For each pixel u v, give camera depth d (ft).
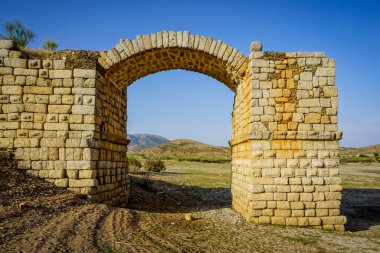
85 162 39.19
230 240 30.86
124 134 57.00
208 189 80.69
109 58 43.14
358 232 37.63
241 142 44.68
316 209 38.40
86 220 29.81
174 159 254.88
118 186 50.19
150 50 43.98
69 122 39.83
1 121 39.42
